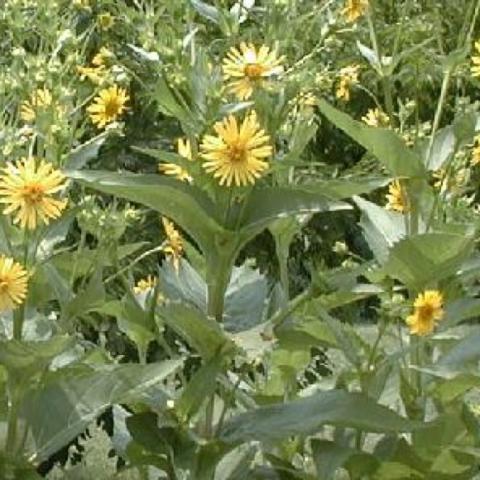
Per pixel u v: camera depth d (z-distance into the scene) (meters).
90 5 4.25
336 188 3.29
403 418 3.26
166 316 3.32
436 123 3.82
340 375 3.67
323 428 3.61
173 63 3.31
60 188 3.09
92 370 3.30
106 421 4.88
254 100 3.30
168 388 3.78
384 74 3.87
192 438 3.33
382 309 3.51
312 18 4.06
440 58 3.83
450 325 3.74
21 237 3.25
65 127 3.41
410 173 3.65
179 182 3.24
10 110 3.97
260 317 3.54
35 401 3.30
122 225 3.42
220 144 3.15
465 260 3.69
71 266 3.49
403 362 3.83
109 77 3.67
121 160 5.13
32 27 3.69
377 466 3.65
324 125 5.95
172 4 3.48
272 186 3.33
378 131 3.62
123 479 5.21
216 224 3.25
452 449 3.66
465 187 4.20
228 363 3.47
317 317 3.52
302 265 5.70
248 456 3.58
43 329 3.42
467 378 3.63
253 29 3.97
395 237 3.86
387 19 4.79
